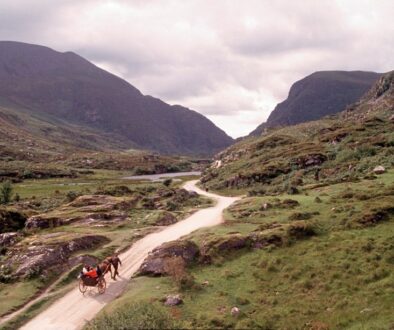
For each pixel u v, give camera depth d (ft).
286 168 330.95
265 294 98.12
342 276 100.58
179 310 91.40
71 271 123.95
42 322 96.78
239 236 128.06
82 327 91.97
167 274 112.47
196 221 183.73
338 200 158.92
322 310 89.20
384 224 124.88
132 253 139.44
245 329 83.66
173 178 601.21
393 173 206.49
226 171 445.37
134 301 96.58
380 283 94.48
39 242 140.15
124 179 585.63
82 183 501.15
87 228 169.27
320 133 481.87
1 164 632.79
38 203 277.23
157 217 184.14
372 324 81.20
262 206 174.19
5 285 116.47
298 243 122.72
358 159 289.33
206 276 110.63
